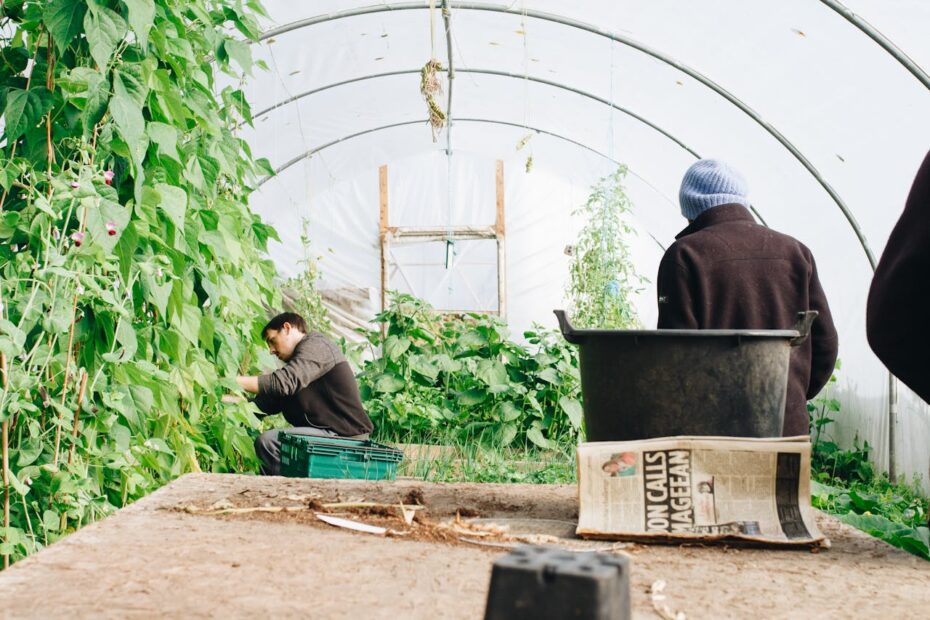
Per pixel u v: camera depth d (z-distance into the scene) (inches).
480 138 531.2
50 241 112.8
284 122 447.5
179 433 149.9
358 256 559.8
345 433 222.5
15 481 103.6
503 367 294.8
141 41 114.3
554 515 108.8
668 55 334.3
